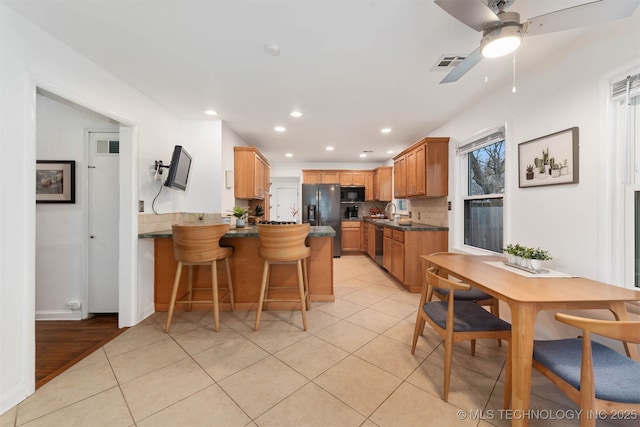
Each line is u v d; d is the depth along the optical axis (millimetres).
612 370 1128
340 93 2613
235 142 4023
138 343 2125
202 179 3389
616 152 1614
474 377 1699
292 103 2859
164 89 2510
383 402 1480
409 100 2801
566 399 1504
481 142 2850
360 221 6301
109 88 2182
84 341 2195
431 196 3701
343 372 1747
